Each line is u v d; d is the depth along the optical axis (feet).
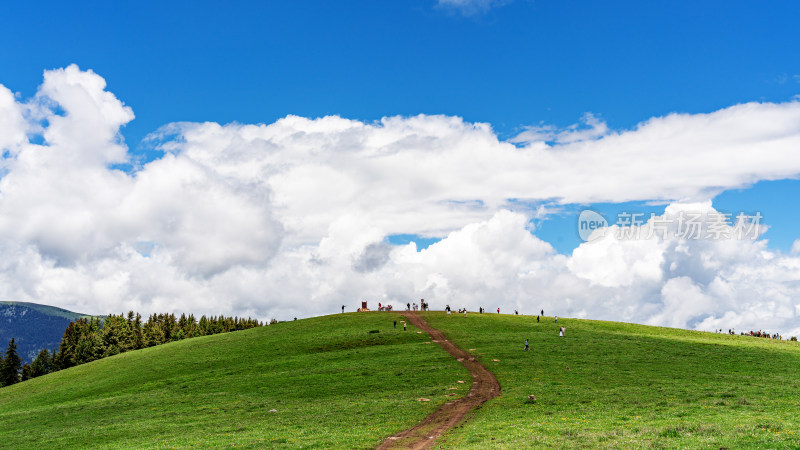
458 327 349.82
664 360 234.38
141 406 205.98
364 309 482.28
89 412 205.46
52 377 327.67
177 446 131.44
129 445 142.31
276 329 385.29
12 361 569.23
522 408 151.74
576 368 218.38
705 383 183.32
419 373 218.59
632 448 92.53
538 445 101.60
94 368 328.29
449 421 140.67
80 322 615.98
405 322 373.40
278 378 230.07
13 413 229.25
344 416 153.89
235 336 376.89
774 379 191.11
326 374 229.86
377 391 193.16
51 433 177.99
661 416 128.67
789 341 328.29
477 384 194.90
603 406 148.36
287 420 155.84
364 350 282.36
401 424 138.82
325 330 358.23
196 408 189.98
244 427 150.41
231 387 223.10
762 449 85.10
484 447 103.55
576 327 352.69
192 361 295.28
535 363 231.71
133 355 354.54
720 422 112.16
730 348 266.57
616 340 291.58
